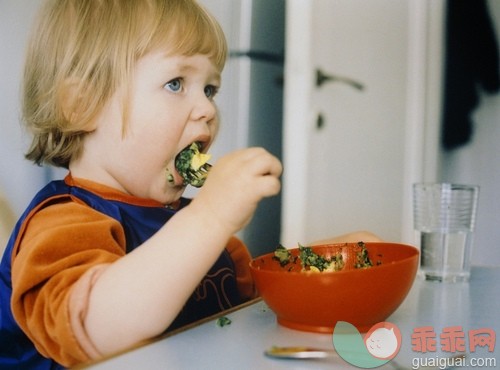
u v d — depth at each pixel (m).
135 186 0.86
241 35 1.45
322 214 1.53
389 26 1.50
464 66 1.44
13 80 1.14
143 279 0.57
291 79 1.51
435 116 1.47
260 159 0.60
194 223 0.59
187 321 0.86
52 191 0.83
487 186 1.42
